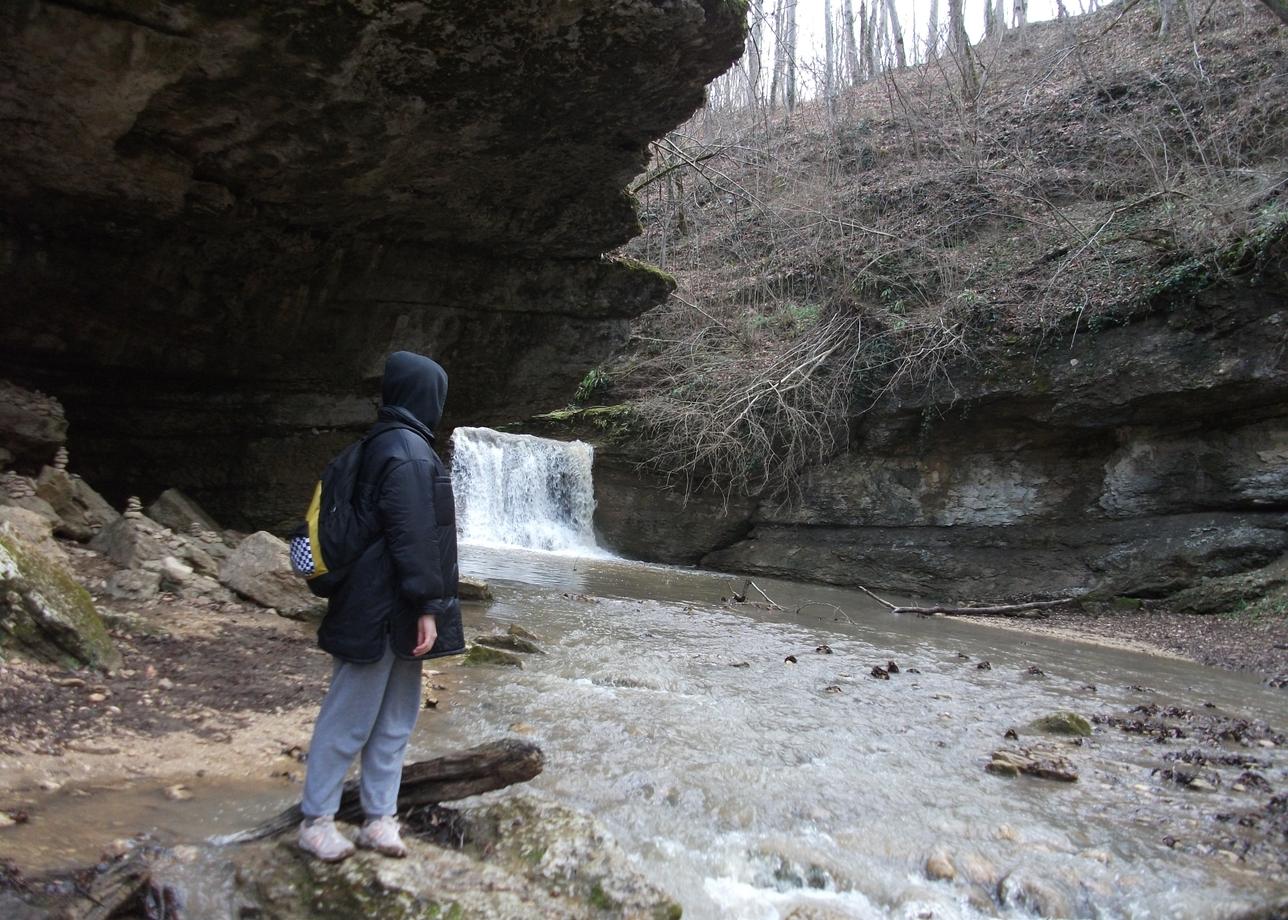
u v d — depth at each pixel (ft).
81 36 16.10
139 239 23.67
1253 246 41.60
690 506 61.11
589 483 64.34
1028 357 48.37
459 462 59.36
